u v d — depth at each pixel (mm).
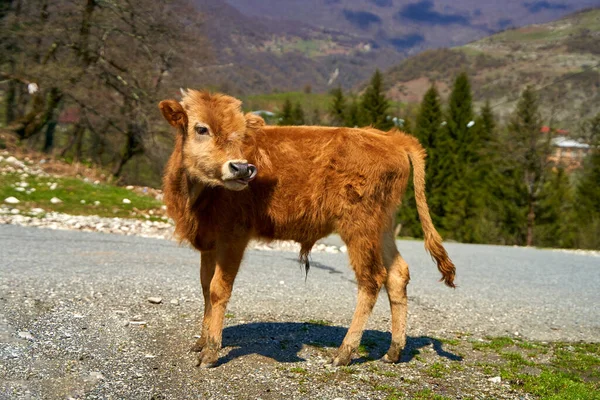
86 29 29766
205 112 5547
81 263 10406
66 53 30766
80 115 31734
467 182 51844
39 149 31203
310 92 145125
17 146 27016
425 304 9648
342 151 6070
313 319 7793
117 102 31797
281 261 13383
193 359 5695
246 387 5082
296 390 5090
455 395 5242
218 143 5469
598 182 47094
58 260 10500
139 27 30844
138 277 9406
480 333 7871
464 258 18938
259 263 12734
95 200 19500
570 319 9273
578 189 48625
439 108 53969
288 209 6035
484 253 21734
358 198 6023
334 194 6043
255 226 5988
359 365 6008
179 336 6367
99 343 5828
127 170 37406
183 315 7227
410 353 6594
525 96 50000
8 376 4770
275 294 9258
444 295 10648
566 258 21125
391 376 5699
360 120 58062
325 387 5215
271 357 6008
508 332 8055
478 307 9734
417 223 47281
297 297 9164
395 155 6258
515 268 16484
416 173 6461
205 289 6074
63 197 19156
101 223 16422
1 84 29609
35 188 19500
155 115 31047
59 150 32469
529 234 44781
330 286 10422
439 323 8320
